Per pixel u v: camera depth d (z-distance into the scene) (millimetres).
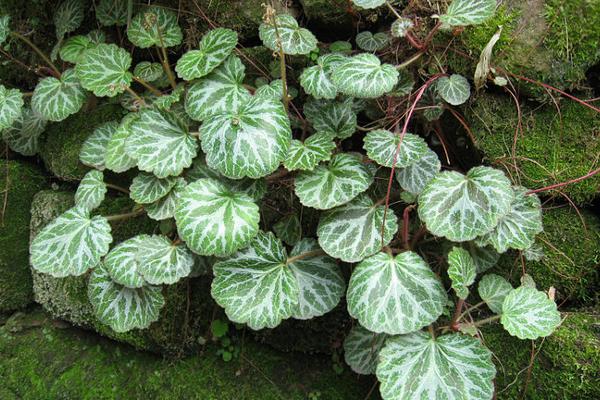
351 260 385
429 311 365
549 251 412
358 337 429
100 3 507
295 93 459
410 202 409
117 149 444
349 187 395
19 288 548
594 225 408
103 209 493
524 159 409
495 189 370
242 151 392
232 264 402
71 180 515
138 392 479
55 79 490
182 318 481
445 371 355
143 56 521
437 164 412
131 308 430
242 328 490
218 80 438
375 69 400
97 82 457
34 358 514
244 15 479
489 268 422
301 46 429
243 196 402
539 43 395
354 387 459
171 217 449
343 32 478
